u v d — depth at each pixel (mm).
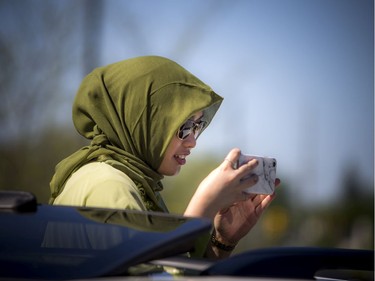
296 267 4074
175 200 20938
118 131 5484
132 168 5398
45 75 21281
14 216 4352
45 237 4199
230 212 5875
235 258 4016
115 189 4883
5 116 21047
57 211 4465
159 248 3980
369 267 4379
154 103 5492
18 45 21203
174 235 4059
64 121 21484
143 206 5008
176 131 5520
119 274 3900
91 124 5637
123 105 5512
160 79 5531
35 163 21219
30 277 3941
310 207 29609
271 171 5512
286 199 28234
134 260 3936
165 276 3850
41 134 21312
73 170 5340
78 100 5637
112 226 4242
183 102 5512
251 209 5891
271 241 26688
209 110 5730
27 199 4469
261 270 3975
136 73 5543
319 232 29469
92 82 5613
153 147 5508
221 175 5324
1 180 21047
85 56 21250
